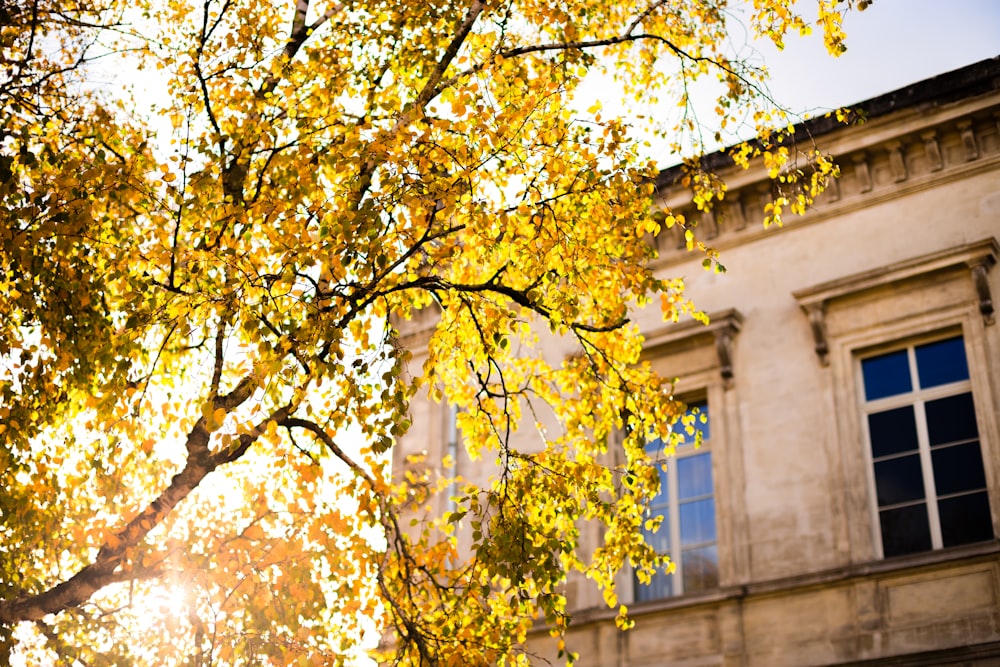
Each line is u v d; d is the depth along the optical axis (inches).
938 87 585.0
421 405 737.6
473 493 365.1
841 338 594.2
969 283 564.7
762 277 633.6
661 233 673.6
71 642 383.9
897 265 578.6
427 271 385.1
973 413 546.3
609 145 350.3
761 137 416.8
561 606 340.8
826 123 613.3
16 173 334.3
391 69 365.1
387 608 366.3
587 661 593.9
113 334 327.3
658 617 582.6
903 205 600.4
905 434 562.3
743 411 609.6
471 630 361.4
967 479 534.9
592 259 375.2
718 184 398.6
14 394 324.8
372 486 348.2
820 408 585.3
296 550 344.8
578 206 362.0
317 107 346.3
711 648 561.6
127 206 319.9
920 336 576.7
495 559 335.9
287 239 310.0
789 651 537.6
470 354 382.3
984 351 546.9
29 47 338.3
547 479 362.0
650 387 399.9
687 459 622.2
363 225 303.6
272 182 328.5
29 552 358.0
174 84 343.0
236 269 308.5
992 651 480.4
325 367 301.7
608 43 387.5
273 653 347.9
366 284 322.0
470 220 324.5
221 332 323.3
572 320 378.3
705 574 590.2
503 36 370.6
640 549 383.9
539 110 354.3
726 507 591.5
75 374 322.7
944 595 508.4
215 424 298.8
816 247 621.9
